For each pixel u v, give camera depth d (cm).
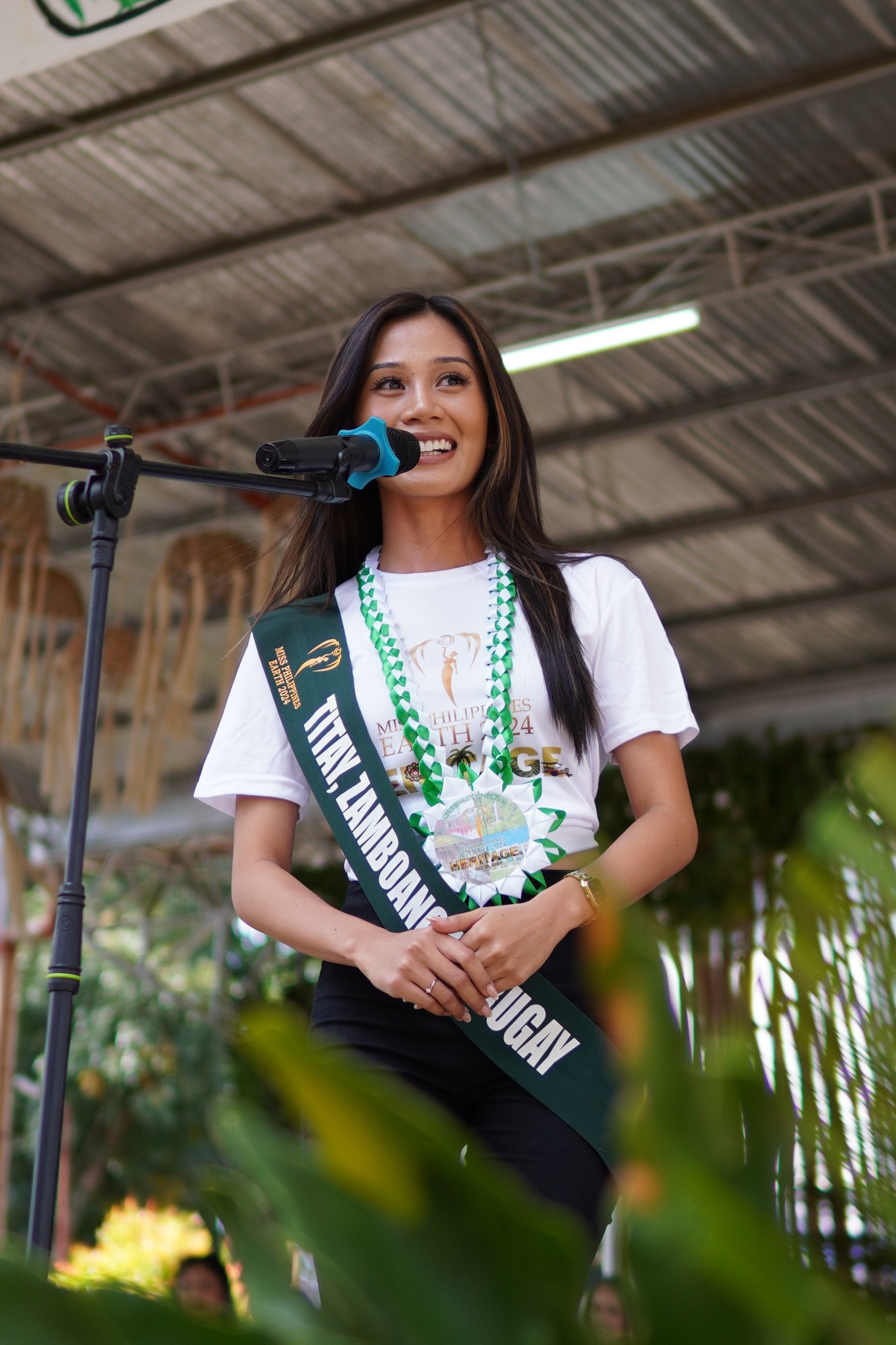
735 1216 49
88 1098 1919
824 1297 49
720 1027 50
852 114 925
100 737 1163
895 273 1018
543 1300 52
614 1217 56
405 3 870
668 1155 49
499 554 259
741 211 1014
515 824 236
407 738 243
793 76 908
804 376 1134
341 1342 53
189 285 1106
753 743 1288
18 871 1194
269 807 260
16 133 986
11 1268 50
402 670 247
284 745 260
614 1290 59
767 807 1242
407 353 268
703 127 932
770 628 1430
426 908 231
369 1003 229
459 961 212
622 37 878
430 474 262
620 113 940
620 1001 49
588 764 248
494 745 240
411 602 255
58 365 1208
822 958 54
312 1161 52
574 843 238
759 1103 50
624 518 1309
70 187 1027
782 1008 53
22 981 1986
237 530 1362
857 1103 52
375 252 1062
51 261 1105
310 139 965
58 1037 211
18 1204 1872
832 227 1014
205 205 1034
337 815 241
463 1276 52
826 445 1192
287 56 897
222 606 1419
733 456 1211
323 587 275
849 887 55
